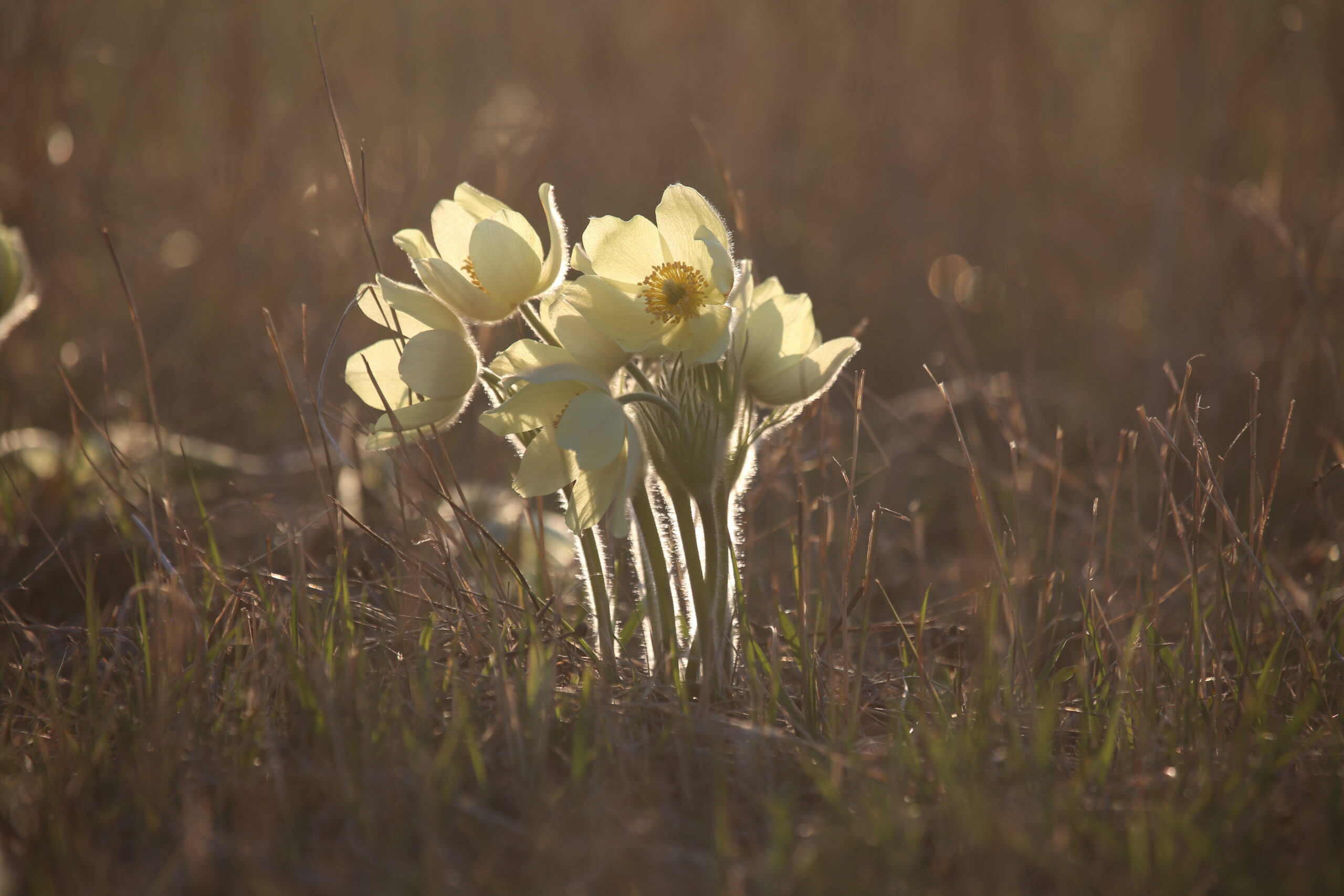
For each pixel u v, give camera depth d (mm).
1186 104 2115
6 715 1144
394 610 1186
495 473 1406
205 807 1085
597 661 1165
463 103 2205
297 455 1452
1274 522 1378
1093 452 1347
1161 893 1058
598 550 1175
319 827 1088
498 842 1080
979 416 1738
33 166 1761
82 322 1686
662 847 1080
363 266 1590
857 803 1100
